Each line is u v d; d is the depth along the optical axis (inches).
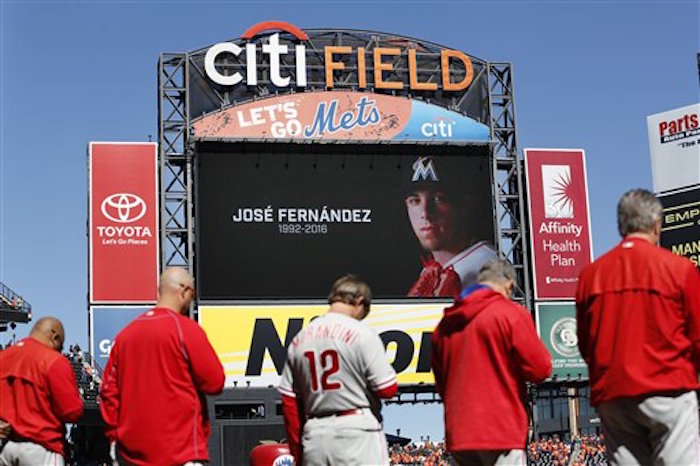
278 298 1052.5
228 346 1035.9
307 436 285.9
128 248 1074.7
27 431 332.5
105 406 290.0
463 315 273.1
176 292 295.4
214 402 1015.6
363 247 1072.2
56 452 337.1
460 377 272.4
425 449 2290.8
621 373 240.2
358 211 1079.0
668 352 239.3
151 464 279.9
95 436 1481.3
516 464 266.4
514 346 267.0
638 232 251.4
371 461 281.6
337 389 283.0
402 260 1075.9
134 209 1083.3
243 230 1060.5
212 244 1053.2
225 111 1104.8
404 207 1087.0
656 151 1096.2
